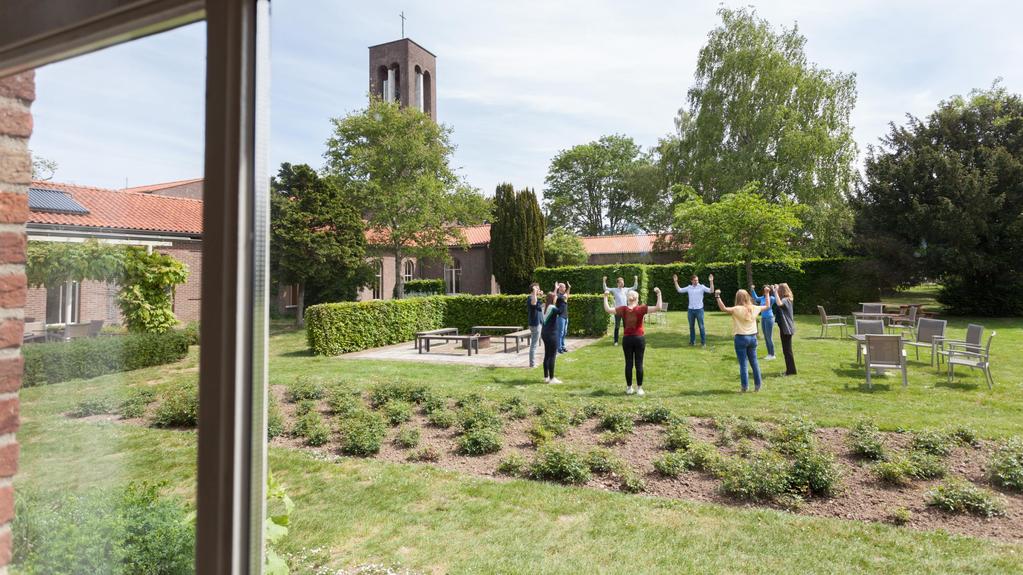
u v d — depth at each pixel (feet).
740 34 81.76
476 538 12.85
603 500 15.08
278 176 68.39
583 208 154.51
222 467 3.41
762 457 17.07
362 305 47.80
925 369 33.04
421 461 18.56
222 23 3.47
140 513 4.92
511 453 19.06
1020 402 24.68
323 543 12.56
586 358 39.70
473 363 38.93
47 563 5.24
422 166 82.07
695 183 88.28
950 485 14.97
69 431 5.22
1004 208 63.41
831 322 57.82
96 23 3.98
